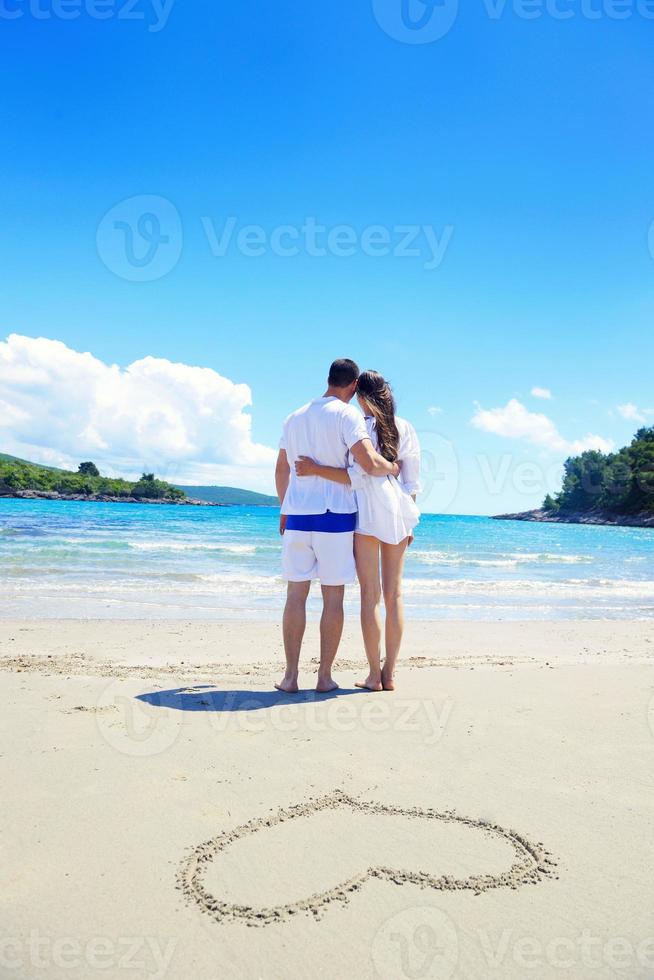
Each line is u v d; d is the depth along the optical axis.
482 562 17.84
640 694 3.98
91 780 2.52
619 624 8.20
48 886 1.84
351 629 6.93
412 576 13.88
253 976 1.53
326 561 3.97
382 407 4.14
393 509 4.00
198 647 5.71
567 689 4.08
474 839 2.16
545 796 2.49
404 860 2.03
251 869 1.96
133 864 1.96
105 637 6.01
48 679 4.07
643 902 1.84
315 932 1.69
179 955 1.59
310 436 4.00
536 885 1.91
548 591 11.90
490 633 7.14
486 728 3.26
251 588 10.49
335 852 2.06
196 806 2.34
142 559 14.28
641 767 2.79
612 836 2.20
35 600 8.28
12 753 2.76
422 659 5.33
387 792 2.49
